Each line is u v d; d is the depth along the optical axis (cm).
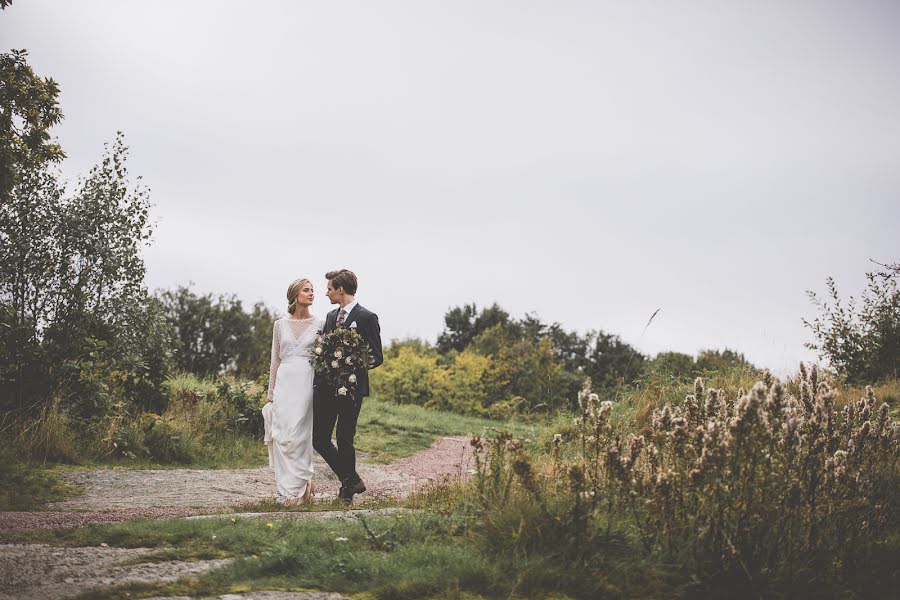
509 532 359
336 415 680
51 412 870
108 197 1022
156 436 981
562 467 435
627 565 329
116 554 367
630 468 369
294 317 692
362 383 677
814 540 342
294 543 382
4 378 895
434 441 1402
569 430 922
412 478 962
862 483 390
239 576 328
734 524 330
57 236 993
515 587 309
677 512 346
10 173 899
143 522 445
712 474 336
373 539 393
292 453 652
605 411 399
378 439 1366
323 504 636
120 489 717
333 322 697
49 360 937
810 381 428
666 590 311
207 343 2539
